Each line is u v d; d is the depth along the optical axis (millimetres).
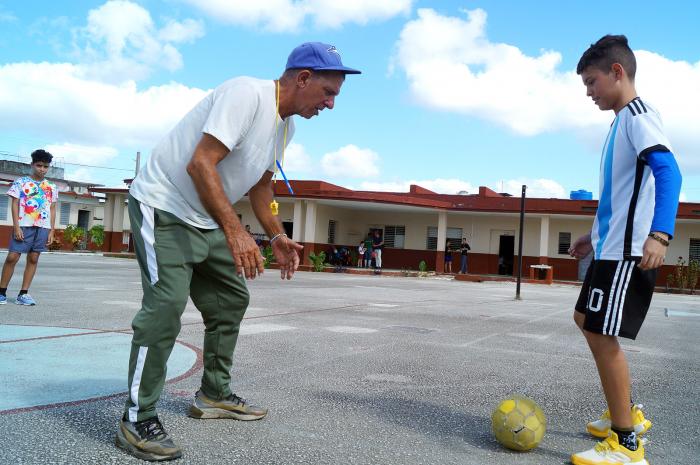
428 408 3494
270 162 2889
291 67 2729
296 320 7438
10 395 3305
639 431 2977
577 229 28328
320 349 5371
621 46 2723
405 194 31203
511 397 2877
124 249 32438
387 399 3656
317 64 2686
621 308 2541
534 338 6902
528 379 4461
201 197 2535
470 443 2877
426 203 26891
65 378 3752
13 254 7238
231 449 2625
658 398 4062
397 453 2674
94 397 3344
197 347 5121
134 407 2537
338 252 28938
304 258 26344
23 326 5766
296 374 4270
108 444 2604
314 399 3578
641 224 2549
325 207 28500
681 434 3189
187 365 4355
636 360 5684
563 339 6926
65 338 5180
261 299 10180
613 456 2576
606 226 2684
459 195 29969
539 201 27578
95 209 39875
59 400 3254
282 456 2561
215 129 2504
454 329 7383
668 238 2387
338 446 2730
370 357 5078
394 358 5086
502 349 5910
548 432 3133
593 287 2648
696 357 6066
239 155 2695
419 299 12297
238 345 5391
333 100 2789
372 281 19469
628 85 2725
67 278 12555
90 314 6867
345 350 5379
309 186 27188
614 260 2586
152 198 2633
